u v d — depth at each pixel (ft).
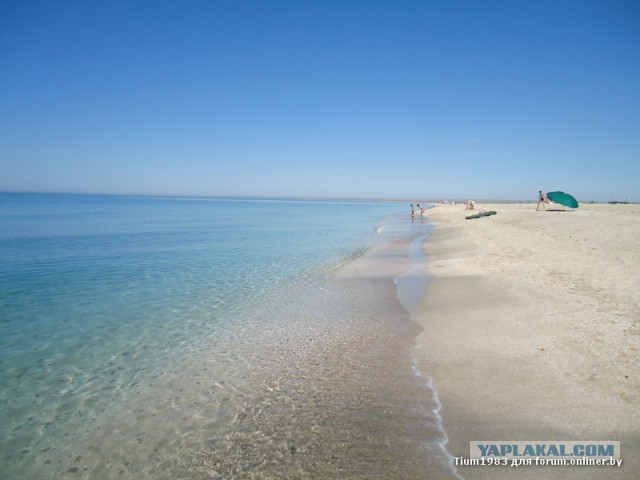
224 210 294.66
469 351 23.63
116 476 14.62
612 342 22.47
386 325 30.17
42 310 35.78
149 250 73.72
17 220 154.20
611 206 171.94
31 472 15.03
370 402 18.70
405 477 13.53
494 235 78.13
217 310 35.70
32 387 21.67
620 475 12.65
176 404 19.56
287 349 26.14
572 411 16.35
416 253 67.21
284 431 16.76
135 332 30.19
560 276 39.27
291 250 74.28
